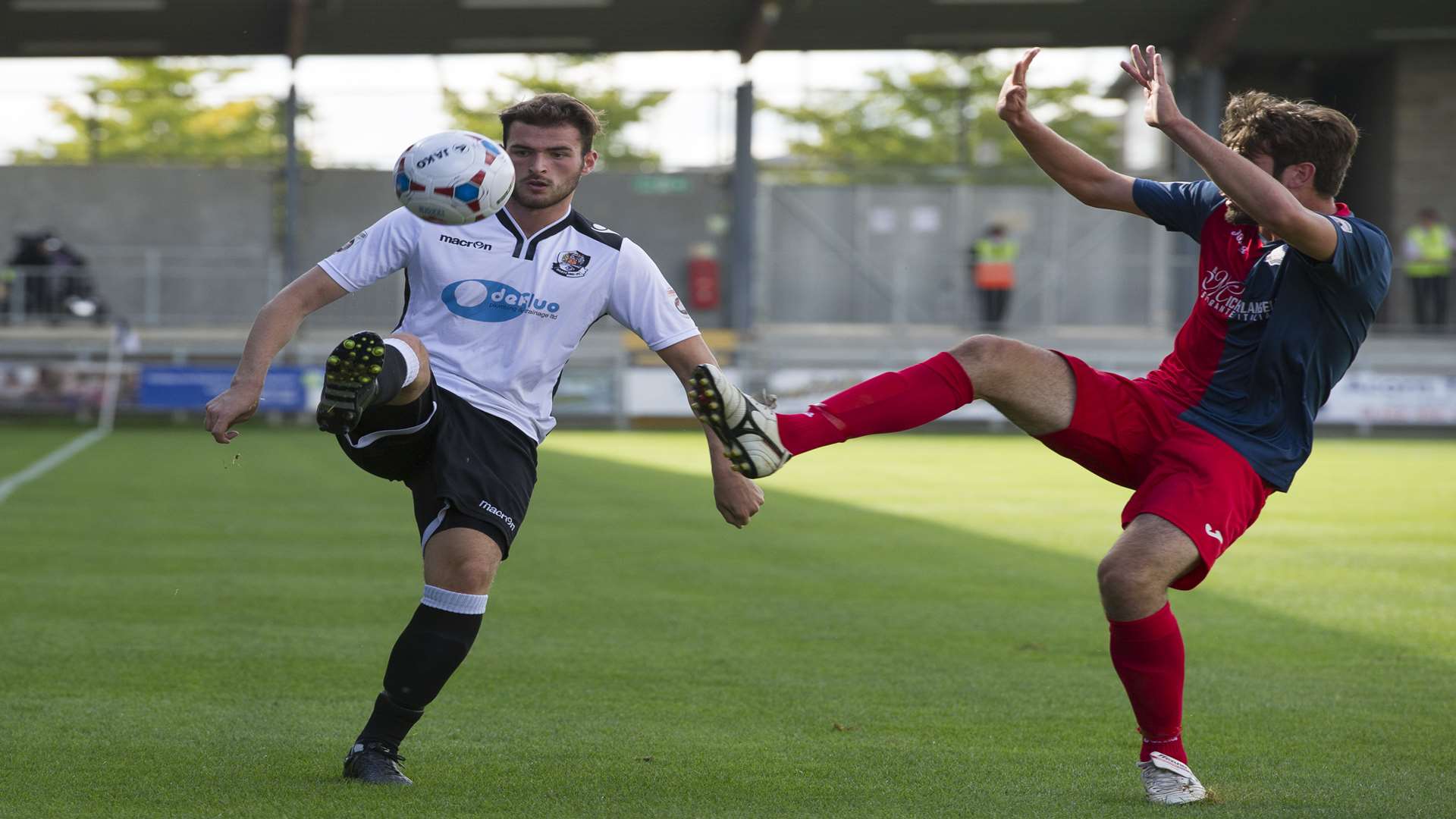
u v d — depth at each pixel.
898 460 68.12
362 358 13.18
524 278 15.09
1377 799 14.59
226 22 94.62
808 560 33.94
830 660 22.36
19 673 20.41
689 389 13.63
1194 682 21.02
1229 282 14.64
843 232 103.69
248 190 99.56
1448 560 34.62
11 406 82.69
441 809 13.70
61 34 95.94
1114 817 13.77
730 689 20.17
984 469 62.66
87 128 109.38
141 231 99.00
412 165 13.90
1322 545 37.31
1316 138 14.16
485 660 22.06
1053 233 103.62
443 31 96.50
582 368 88.69
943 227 104.31
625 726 17.81
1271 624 25.98
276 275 98.56
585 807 13.93
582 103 15.23
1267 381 14.39
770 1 93.06
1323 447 78.38
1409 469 62.94
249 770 15.20
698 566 32.72
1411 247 97.00
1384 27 99.06
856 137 132.25
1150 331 101.88
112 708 18.28
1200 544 13.91
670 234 101.69
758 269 103.12
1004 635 24.64
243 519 40.59
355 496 46.84
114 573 30.36
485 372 15.12
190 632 23.89
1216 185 14.65
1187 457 14.29
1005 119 15.66
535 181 14.91
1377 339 96.69
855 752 16.55
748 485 15.08
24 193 98.38
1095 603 28.19
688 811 13.87
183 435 76.75
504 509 14.76
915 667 21.86
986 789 14.88
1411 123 103.06
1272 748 17.06
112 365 83.31
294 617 25.42
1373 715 18.89
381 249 15.09
